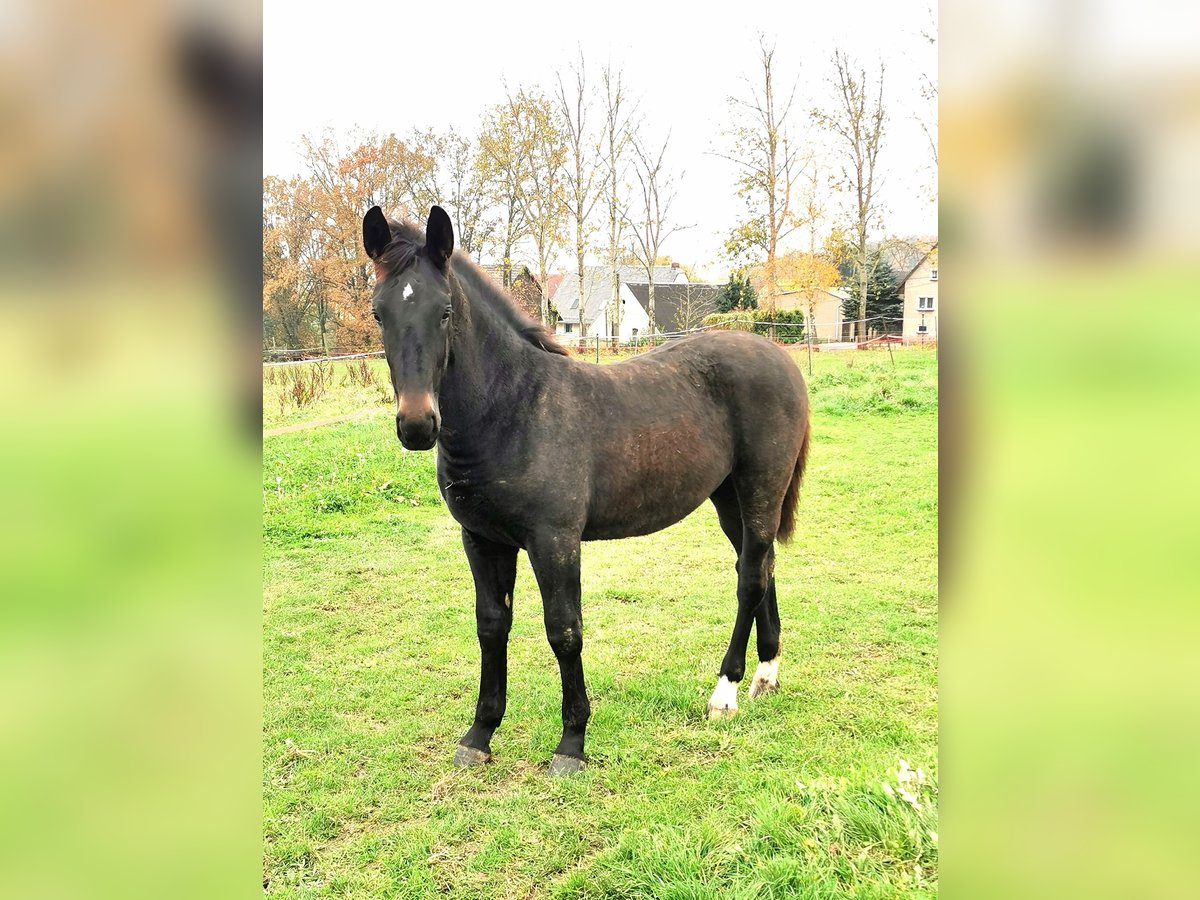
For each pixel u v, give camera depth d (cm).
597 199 2589
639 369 336
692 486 331
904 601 458
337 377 1428
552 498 289
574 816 268
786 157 2350
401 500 723
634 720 333
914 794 234
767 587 354
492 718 313
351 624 456
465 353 274
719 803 268
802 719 326
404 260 256
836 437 937
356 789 290
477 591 314
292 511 678
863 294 2302
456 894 233
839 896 203
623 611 464
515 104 2422
